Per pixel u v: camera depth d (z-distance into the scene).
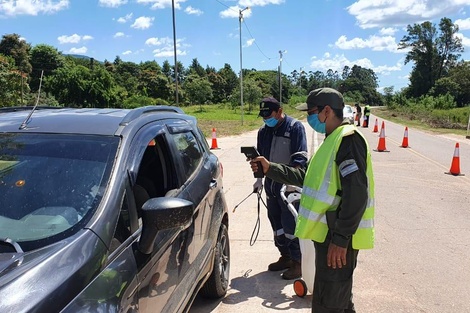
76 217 2.00
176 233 2.65
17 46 64.38
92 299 1.71
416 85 107.25
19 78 27.23
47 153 2.35
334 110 2.73
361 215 2.53
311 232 2.71
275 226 4.55
